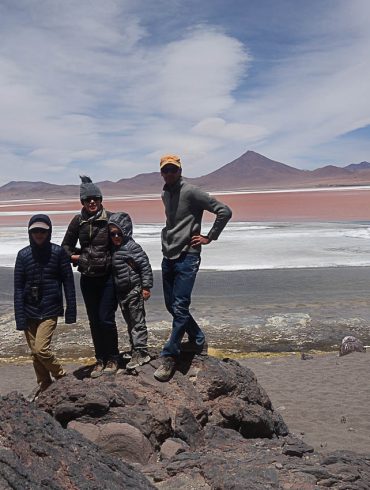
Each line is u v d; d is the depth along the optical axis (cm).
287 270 1997
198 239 526
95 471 320
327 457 421
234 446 482
